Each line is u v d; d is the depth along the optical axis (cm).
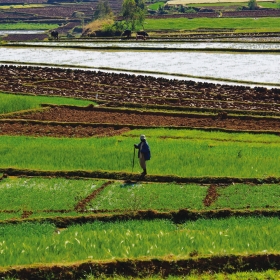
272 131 10225
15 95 13900
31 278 4331
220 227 5412
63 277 4350
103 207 6266
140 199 6431
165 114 11912
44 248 4709
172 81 15400
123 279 4306
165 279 4309
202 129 10544
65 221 5844
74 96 14088
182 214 5909
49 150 8569
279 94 13625
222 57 19975
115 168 7631
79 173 7475
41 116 11844
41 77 16638
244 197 6438
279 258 4472
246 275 4284
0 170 7650
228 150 8481
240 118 11512
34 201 6512
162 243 4741
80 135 10312
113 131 10550
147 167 7569
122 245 4716
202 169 7419
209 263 4434
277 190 6675
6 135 10300
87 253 4609
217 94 13650
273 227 5238
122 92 14350
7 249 4694
